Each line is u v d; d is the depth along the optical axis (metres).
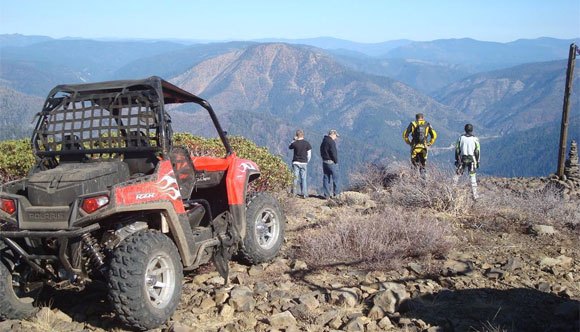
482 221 9.45
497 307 5.48
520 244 8.05
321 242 7.30
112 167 5.23
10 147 9.95
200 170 6.77
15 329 4.91
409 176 11.80
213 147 11.67
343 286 6.04
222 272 6.14
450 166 11.06
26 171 9.62
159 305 4.99
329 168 15.20
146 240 4.91
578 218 9.75
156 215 5.49
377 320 5.13
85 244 4.94
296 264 6.88
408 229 7.41
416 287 6.01
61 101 5.62
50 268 5.41
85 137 5.52
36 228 4.92
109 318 5.27
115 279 4.72
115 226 5.26
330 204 11.92
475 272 6.59
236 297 5.43
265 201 7.11
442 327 4.93
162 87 5.81
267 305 5.45
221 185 6.82
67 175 5.02
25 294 5.34
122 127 5.41
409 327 4.92
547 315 5.29
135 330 4.96
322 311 5.35
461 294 5.82
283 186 12.83
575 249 7.86
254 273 6.63
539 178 16.92
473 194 10.58
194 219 6.05
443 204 10.41
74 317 5.29
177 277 5.15
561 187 14.92
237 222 6.55
